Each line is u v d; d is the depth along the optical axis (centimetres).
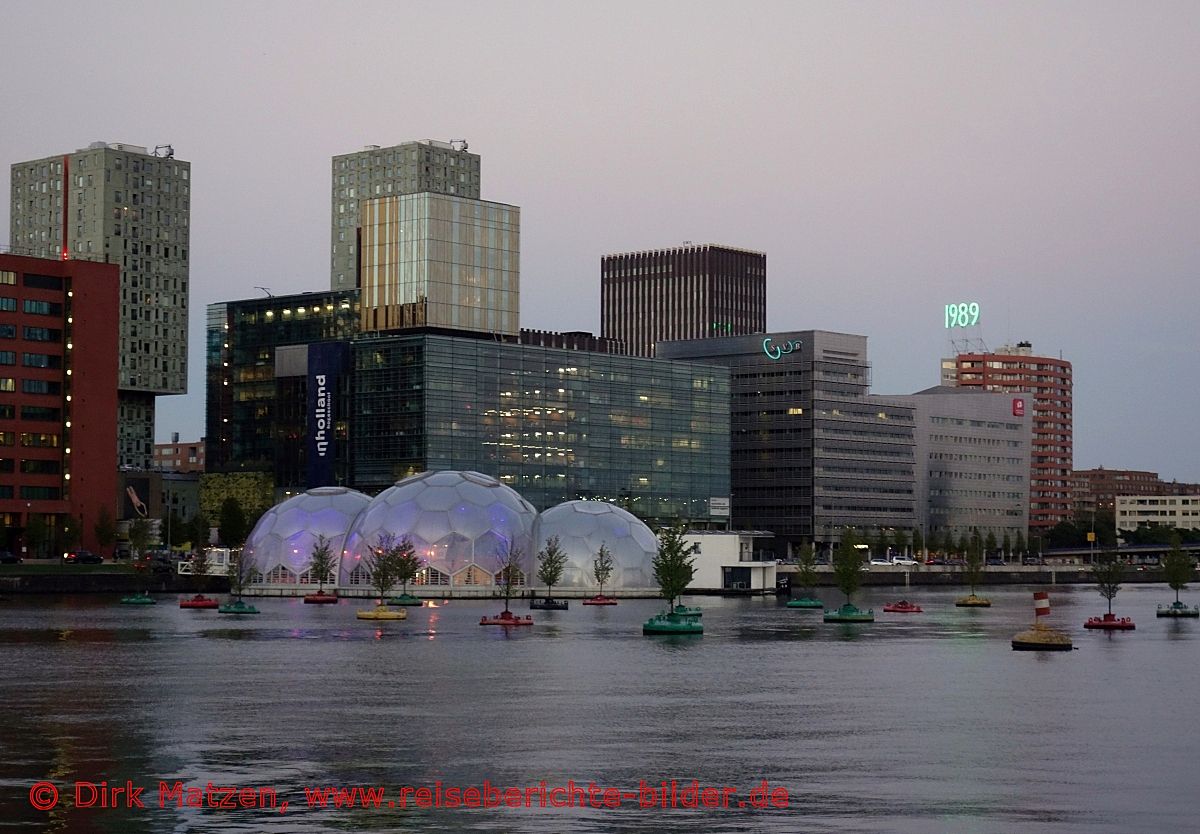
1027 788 5262
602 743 6272
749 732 6600
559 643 12056
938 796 5116
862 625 15075
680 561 14562
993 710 7419
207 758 5838
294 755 5928
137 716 7062
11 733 6512
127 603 19000
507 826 4644
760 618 16462
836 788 5266
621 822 4703
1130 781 5397
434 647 11519
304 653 10838
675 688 8419
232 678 8900
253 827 4619
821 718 7100
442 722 6894
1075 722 6969
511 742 6281
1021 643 11594
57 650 11044
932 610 19262
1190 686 8600
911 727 6781
